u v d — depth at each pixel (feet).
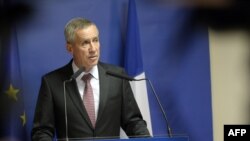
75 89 26.37
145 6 34.60
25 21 33.19
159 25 34.71
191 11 34.99
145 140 19.35
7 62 31.17
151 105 34.27
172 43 34.81
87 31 26.23
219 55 35.63
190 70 34.99
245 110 35.70
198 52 35.09
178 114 34.78
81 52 26.20
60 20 33.63
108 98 26.30
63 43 33.58
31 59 33.22
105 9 34.14
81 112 25.95
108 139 19.36
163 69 34.65
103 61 33.86
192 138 34.91
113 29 34.09
